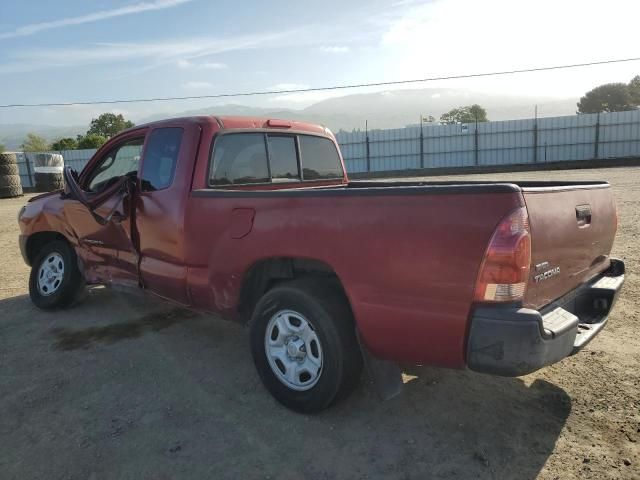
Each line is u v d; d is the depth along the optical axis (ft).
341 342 10.02
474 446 9.62
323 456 9.48
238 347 14.93
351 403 11.32
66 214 17.25
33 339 15.93
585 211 10.43
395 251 8.93
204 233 12.16
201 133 12.94
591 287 10.96
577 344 9.37
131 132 15.25
